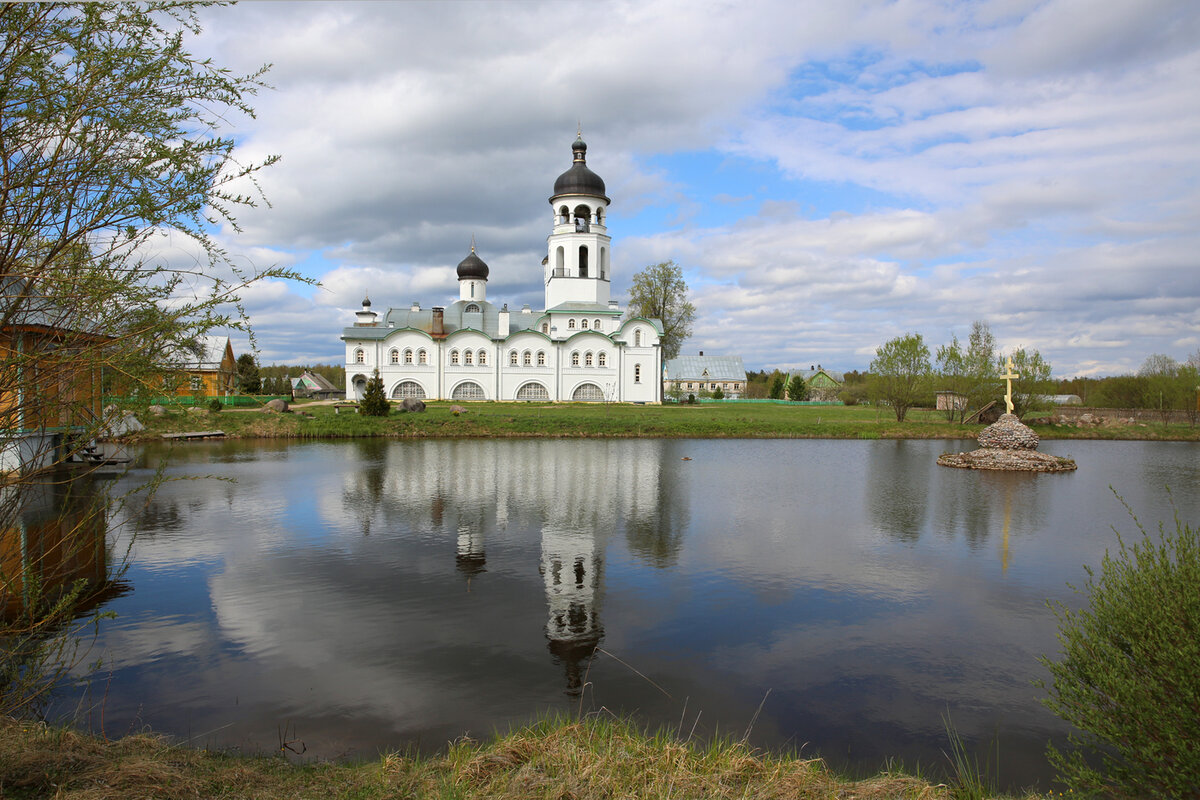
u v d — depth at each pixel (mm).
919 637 10938
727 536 17672
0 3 4344
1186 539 5805
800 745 7695
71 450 5461
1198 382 61969
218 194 5227
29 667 6531
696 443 44188
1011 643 10742
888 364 58656
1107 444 49844
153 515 19516
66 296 4789
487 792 5824
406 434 44969
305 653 9883
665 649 10273
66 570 13852
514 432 46594
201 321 5160
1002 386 56031
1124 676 5801
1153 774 5434
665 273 86625
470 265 83625
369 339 72812
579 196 77688
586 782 6012
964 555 16172
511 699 8555
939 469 32938
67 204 4727
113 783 5434
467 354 74062
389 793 5852
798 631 11102
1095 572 14781
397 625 11055
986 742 7812
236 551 15562
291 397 73312
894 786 6270
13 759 5617
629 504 21953
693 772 6312
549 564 14750
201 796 5535
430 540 16766
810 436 50062
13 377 4719
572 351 75062
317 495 22969
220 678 9039
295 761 6941
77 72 4641
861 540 17547
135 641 10266
